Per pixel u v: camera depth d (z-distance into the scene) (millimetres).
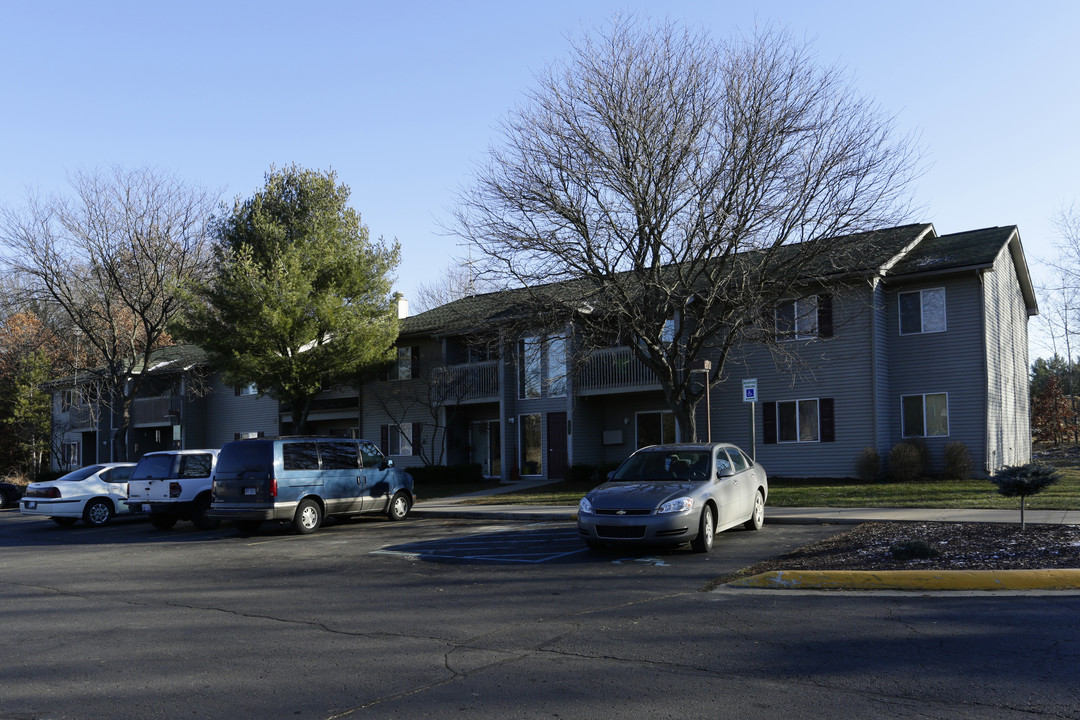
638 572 10828
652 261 19672
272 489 16688
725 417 25672
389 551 13875
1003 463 23703
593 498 12516
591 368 27297
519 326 21656
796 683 5941
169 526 19922
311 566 12484
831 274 21891
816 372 24234
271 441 17031
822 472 24000
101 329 37781
